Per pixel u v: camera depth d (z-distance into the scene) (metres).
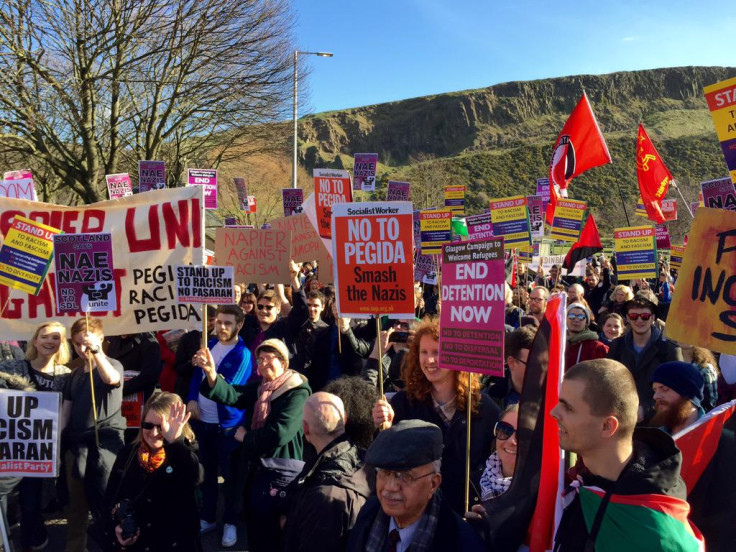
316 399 3.31
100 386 4.71
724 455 2.59
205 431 5.51
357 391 3.55
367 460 2.41
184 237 5.66
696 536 2.07
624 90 145.00
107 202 5.67
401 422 2.51
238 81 20.70
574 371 2.13
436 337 3.54
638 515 1.97
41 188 24.83
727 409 2.67
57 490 4.79
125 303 5.61
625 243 10.26
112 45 18.45
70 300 4.66
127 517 3.75
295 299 6.75
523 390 2.56
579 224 10.77
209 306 6.67
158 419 3.87
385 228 3.89
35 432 3.67
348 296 3.96
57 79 18.77
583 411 2.06
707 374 4.59
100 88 19.70
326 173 6.82
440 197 68.19
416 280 11.20
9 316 5.46
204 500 5.52
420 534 2.41
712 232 2.87
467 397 3.21
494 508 2.55
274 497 3.91
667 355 5.15
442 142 144.75
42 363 4.79
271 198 38.34
